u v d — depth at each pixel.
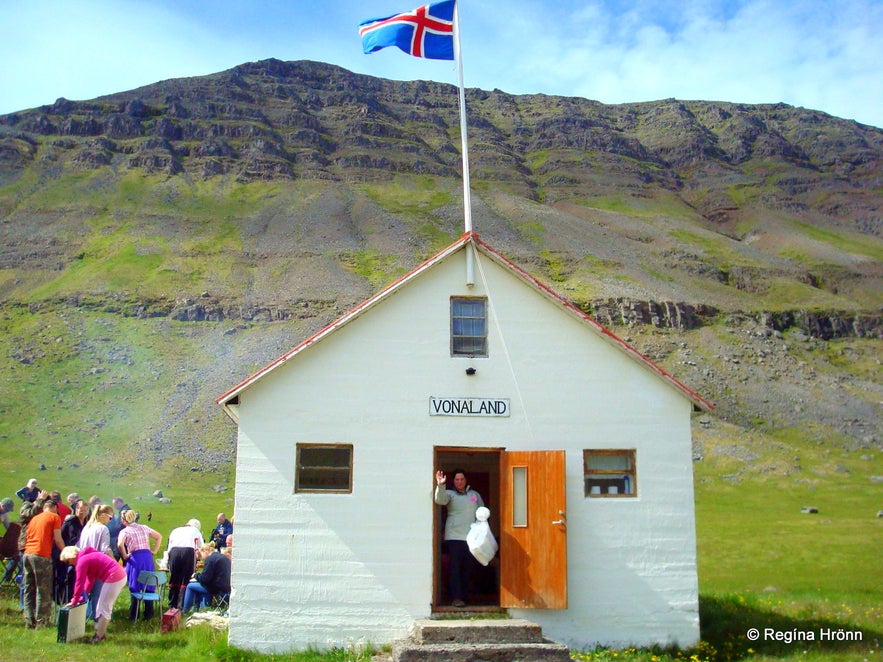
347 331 19.47
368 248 177.25
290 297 144.62
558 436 19.44
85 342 124.31
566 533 18.78
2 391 106.56
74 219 188.50
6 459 87.00
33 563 17.61
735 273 188.62
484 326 19.92
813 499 81.56
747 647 18.75
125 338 127.06
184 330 132.38
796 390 129.75
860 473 96.69
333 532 18.58
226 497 76.44
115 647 16.28
